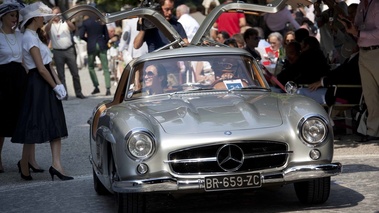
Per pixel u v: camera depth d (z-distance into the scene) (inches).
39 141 410.3
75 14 382.3
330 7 512.1
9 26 450.6
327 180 304.5
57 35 807.1
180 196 297.4
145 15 389.1
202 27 384.2
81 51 1300.4
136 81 342.6
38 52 410.9
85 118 667.4
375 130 468.8
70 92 914.7
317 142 292.2
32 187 401.4
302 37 600.7
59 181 414.0
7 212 343.9
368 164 403.2
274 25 808.3
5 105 444.8
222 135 284.4
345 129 518.0
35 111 412.5
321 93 498.9
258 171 286.8
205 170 285.4
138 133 284.5
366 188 341.7
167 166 283.9
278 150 290.0
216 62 346.6
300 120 292.8
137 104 323.6
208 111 303.6
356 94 491.2
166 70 343.0
